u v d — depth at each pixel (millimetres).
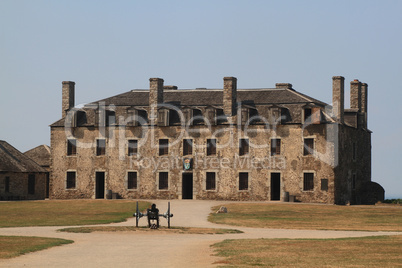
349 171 59156
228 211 45969
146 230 30406
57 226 33781
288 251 21547
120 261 19812
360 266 18312
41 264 19281
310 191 55781
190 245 23859
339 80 57219
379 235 28391
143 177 60125
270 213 44469
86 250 22500
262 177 57125
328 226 35500
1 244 23844
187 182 60688
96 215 41969
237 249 22219
